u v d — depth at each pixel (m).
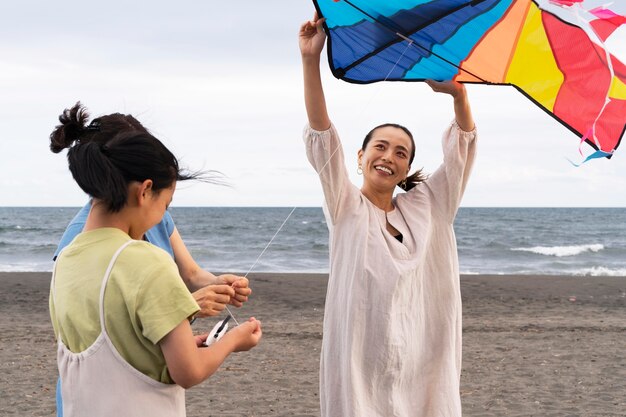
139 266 1.90
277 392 6.70
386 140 3.28
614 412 6.05
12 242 37.44
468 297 14.72
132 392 1.91
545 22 2.71
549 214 84.38
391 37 2.93
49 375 7.34
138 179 1.96
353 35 2.94
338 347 3.13
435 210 3.36
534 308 13.16
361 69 3.13
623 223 61.44
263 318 11.73
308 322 11.26
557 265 26.67
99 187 1.93
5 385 6.92
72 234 2.50
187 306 1.91
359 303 3.07
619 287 16.58
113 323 1.89
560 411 6.09
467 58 2.98
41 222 61.84
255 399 6.45
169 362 1.90
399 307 3.11
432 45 2.94
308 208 94.56
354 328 3.06
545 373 7.51
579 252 31.66
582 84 2.77
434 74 3.14
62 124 2.18
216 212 87.50
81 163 1.94
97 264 1.93
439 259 3.33
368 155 3.31
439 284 3.31
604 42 2.65
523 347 8.98
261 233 45.84
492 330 10.34
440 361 3.26
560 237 43.94
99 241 1.97
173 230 2.87
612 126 2.71
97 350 1.90
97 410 1.90
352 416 3.02
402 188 3.54
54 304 2.02
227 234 45.12
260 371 7.55
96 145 1.95
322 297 14.59
